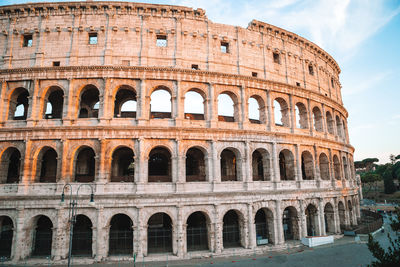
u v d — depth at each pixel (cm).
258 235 4969
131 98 5197
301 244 4759
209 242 4278
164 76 4556
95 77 4444
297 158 5203
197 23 4991
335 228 5588
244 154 4697
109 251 4197
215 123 4619
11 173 4928
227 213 5112
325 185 5556
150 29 4750
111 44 4625
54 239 3938
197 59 4850
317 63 6375
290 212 5206
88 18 4719
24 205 4019
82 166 4806
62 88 4456
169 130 4338
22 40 4709
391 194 15638
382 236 5625
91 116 5206
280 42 5691
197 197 4247
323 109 6088
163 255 4047
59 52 4603
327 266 3647
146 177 4209
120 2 4716
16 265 3756
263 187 4747
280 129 5178
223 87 4881
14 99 4594
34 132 4234
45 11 4725
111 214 4041
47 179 4338
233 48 5147
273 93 5272
